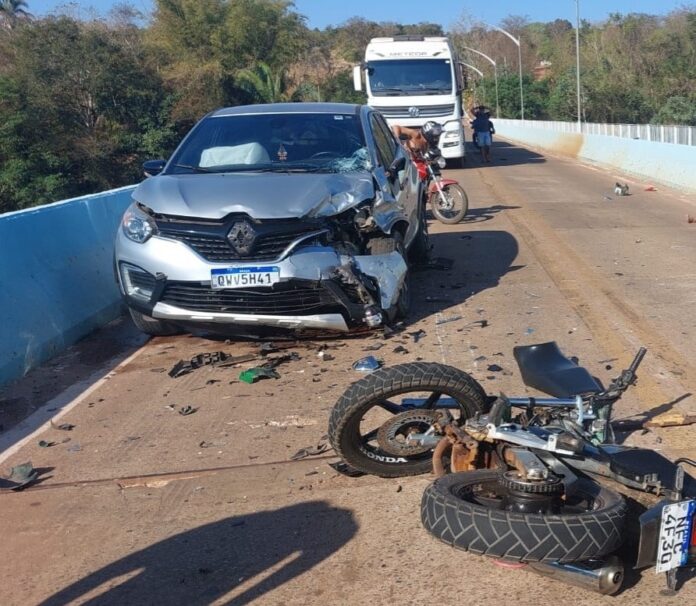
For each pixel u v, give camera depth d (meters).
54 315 7.23
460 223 14.01
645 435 4.91
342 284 6.59
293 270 6.45
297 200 6.62
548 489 3.21
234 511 4.22
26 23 41.75
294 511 4.18
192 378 6.35
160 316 6.72
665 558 3.15
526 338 6.98
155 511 4.27
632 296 8.40
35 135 36.00
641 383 5.82
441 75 24.33
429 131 13.62
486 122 29.64
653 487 3.34
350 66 87.75
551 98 61.62
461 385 4.04
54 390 6.27
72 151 36.94
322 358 6.64
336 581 3.56
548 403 3.91
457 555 3.71
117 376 6.51
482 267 10.15
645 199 17.03
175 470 4.73
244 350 7.02
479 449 3.60
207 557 3.80
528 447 3.40
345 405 4.04
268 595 3.48
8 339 6.48
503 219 14.32
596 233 12.48
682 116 49.56
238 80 52.84
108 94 40.38
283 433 5.18
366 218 6.95
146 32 55.62
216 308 6.57
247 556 3.79
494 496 3.47
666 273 9.45
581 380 4.10
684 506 3.14
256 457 4.85
